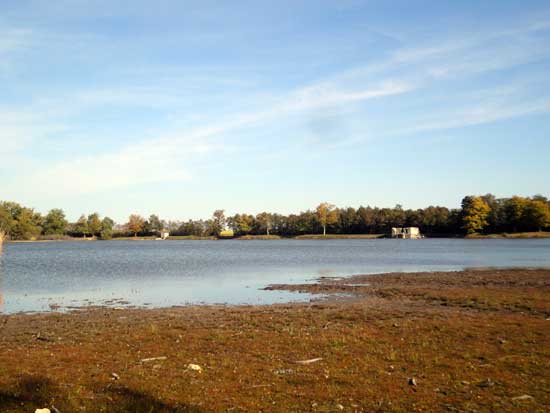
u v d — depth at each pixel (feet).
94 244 559.79
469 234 559.38
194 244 555.69
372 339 57.41
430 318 72.74
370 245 442.09
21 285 133.90
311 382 41.34
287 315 77.66
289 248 403.54
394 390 39.14
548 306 82.94
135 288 126.41
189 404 36.19
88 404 36.14
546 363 45.96
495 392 38.34
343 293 112.27
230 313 82.23
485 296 96.43
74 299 105.81
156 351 53.21
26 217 545.44
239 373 44.24
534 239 497.46
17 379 42.45
